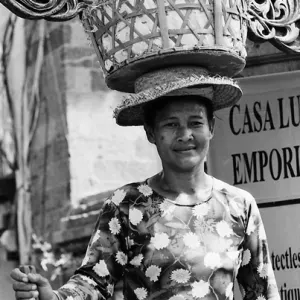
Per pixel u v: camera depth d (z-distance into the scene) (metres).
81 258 7.95
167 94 3.08
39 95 8.43
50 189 8.27
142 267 3.09
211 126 3.21
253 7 3.81
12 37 8.61
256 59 4.64
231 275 3.10
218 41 3.13
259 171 4.59
